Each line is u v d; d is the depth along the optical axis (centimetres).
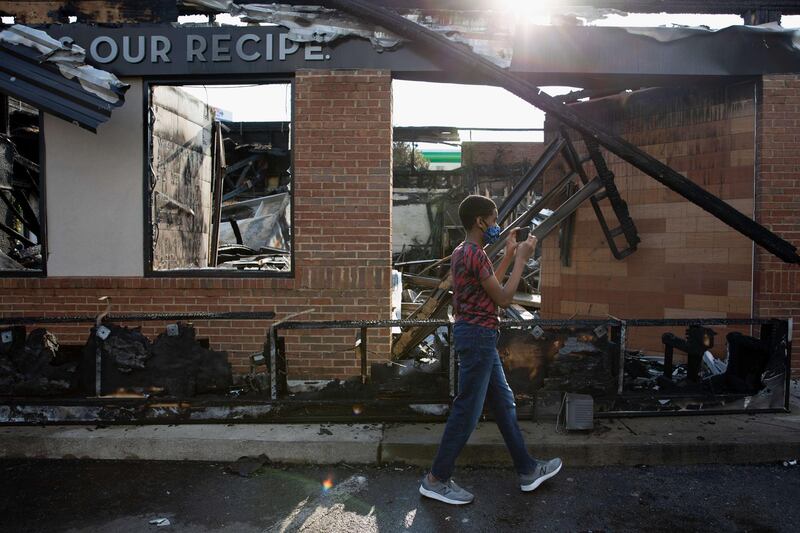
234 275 567
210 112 873
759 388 482
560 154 775
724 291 623
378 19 533
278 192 1641
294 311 559
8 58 521
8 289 570
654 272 679
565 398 446
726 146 616
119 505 365
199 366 471
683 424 459
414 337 575
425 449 421
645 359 647
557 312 787
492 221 371
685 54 564
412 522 345
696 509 360
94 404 457
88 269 570
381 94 549
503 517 351
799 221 575
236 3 561
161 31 551
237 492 382
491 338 358
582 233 750
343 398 468
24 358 463
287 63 552
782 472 411
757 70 567
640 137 690
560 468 388
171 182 739
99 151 566
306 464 424
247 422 460
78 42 553
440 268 1313
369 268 554
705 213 635
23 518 348
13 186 905
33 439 433
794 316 577
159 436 434
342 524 343
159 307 566
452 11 558
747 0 582
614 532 334
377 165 552
